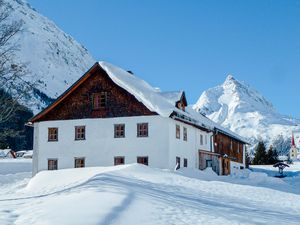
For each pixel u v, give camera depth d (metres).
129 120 36.78
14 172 46.91
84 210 10.84
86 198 12.77
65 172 27.69
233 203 17.38
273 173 57.53
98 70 38.44
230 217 12.54
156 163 35.38
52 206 11.63
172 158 35.81
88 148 37.72
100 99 38.06
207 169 39.16
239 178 35.31
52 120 39.25
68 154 38.28
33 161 39.25
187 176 29.98
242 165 59.94
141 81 43.03
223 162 48.16
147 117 36.28
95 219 9.92
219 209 14.30
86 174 26.36
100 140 37.44
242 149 61.09
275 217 13.68
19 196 20.83
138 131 36.38
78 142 38.12
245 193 22.91
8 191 26.33
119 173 24.38
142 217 11.00
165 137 35.47
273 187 29.61
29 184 27.08
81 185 17.45
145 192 15.92
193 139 41.31
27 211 11.13
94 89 38.31
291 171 61.62
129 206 12.02
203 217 12.08
